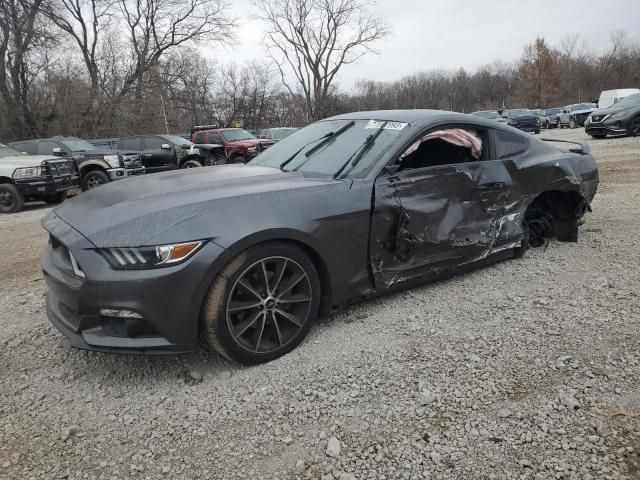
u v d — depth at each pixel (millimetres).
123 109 31516
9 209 10484
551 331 3168
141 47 34438
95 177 13172
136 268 2559
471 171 3836
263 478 2090
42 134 29000
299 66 49406
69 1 31484
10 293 4477
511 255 4391
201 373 2881
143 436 2377
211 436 2357
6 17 26375
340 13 47875
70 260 2811
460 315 3461
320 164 3639
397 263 3465
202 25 35031
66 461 2223
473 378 2703
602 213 6223
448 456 2158
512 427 2312
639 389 2535
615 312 3377
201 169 3973
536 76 64812
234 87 46125
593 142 16594
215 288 2701
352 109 51281
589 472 2025
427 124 3680
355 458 2174
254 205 2865
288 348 3023
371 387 2666
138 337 2639
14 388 2814
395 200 3371
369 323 3395
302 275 3018
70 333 2777
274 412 2506
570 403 2443
